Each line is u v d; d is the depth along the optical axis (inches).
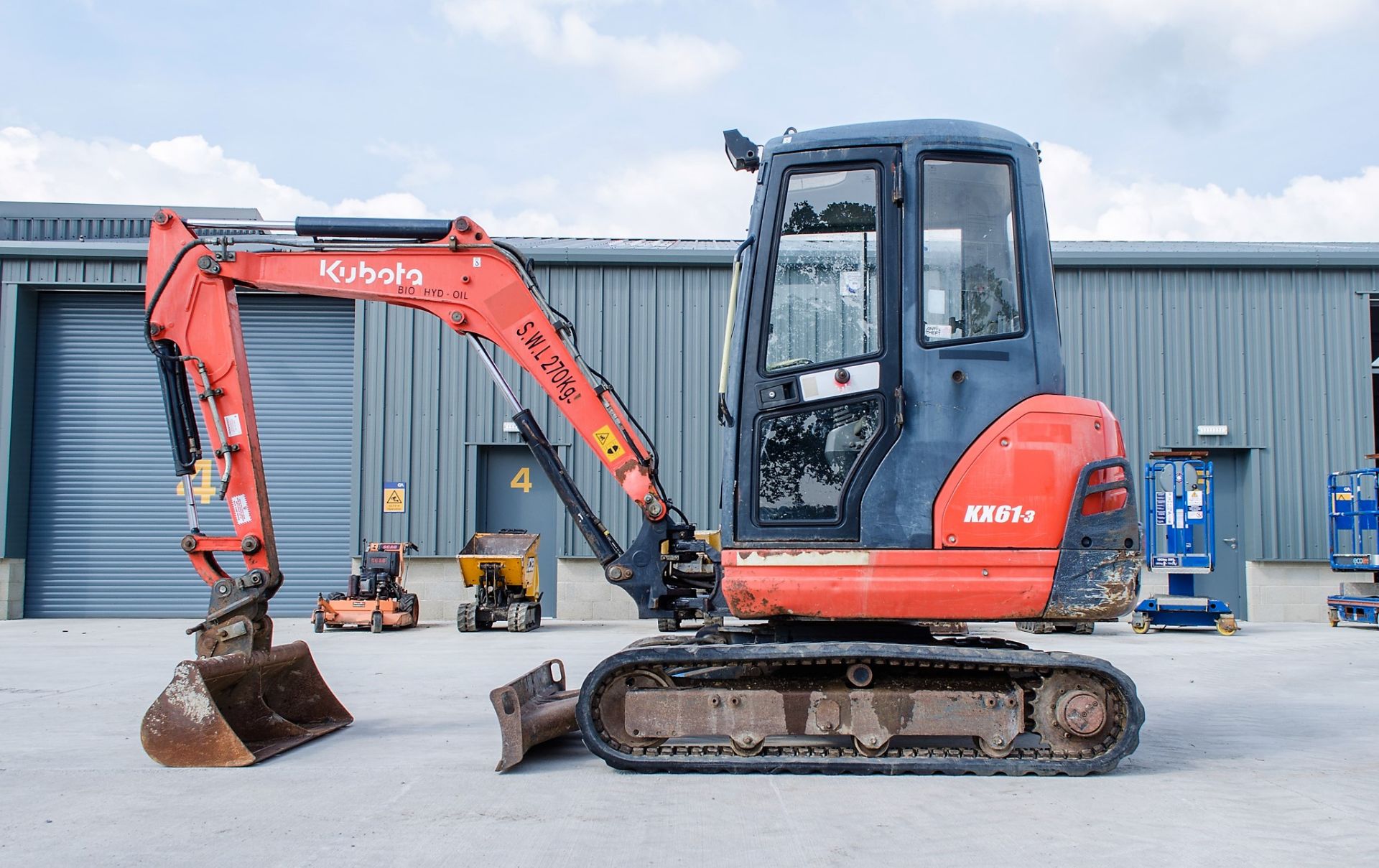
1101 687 181.0
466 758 194.9
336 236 222.4
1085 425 182.2
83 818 151.2
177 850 134.6
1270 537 581.6
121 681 316.2
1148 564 550.3
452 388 596.4
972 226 187.0
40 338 636.7
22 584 620.7
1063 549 177.9
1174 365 589.0
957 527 178.5
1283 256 585.0
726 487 186.1
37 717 246.8
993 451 179.6
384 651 407.5
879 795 163.5
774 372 186.1
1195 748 206.1
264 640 215.9
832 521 181.6
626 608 587.2
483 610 513.3
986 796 162.6
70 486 633.6
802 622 196.4
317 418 644.1
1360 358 587.8
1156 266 590.9
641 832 142.2
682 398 595.5
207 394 216.2
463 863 128.6
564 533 593.6
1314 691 293.9
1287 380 588.1
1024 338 183.8
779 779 175.3
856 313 185.8
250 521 215.2
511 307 220.4
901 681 185.2
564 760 192.2
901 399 180.4
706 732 181.0
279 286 220.5
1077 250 623.8
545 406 593.9
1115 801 160.1
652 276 601.3
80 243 636.7
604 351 598.2
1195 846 135.6
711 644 195.0
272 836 141.2
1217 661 374.6
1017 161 188.7
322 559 636.7
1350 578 581.6
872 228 187.2
